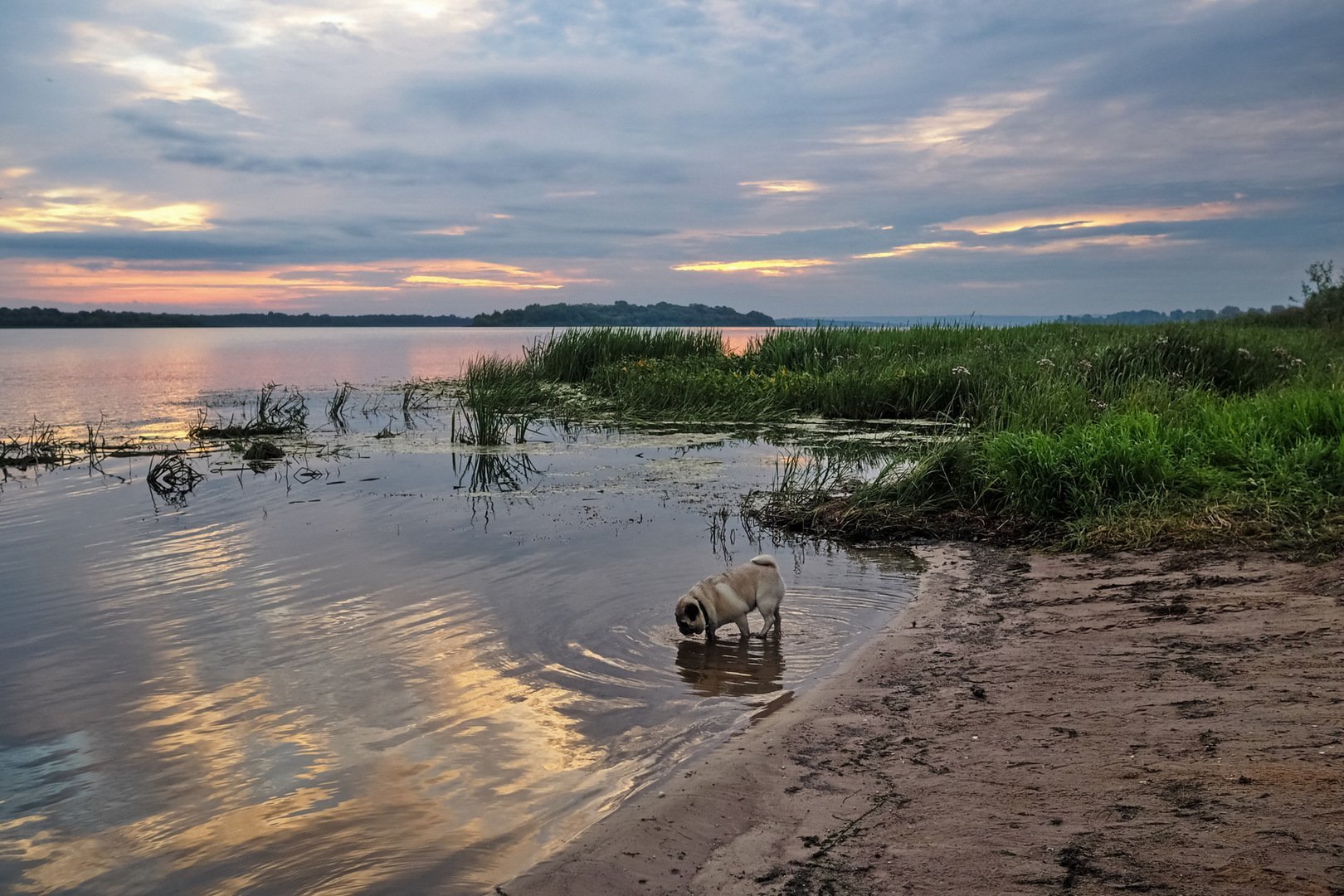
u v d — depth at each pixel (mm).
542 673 5543
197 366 44219
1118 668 4812
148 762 4527
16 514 10828
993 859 3104
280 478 12953
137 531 9797
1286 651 4719
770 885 3119
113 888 3490
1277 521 7270
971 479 9617
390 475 13039
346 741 4684
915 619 6203
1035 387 13711
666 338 26109
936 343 22516
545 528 9500
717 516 9922
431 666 5695
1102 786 3504
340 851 3650
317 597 7246
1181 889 2793
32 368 42156
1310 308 29703
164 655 6062
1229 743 3707
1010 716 4332
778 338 23766
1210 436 9477
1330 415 9211
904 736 4242
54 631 6605
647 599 7012
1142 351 16969
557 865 3354
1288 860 2854
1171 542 7336
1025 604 6320
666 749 4430
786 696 5070
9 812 4074
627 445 15414
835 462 12258
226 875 3529
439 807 3965
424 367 42688
